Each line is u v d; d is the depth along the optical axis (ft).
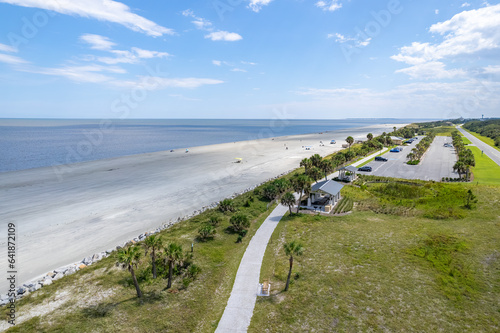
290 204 161.38
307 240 128.26
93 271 107.55
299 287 92.84
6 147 475.31
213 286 96.37
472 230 132.46
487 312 78.95
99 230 150.92
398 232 133.90
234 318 79.77
